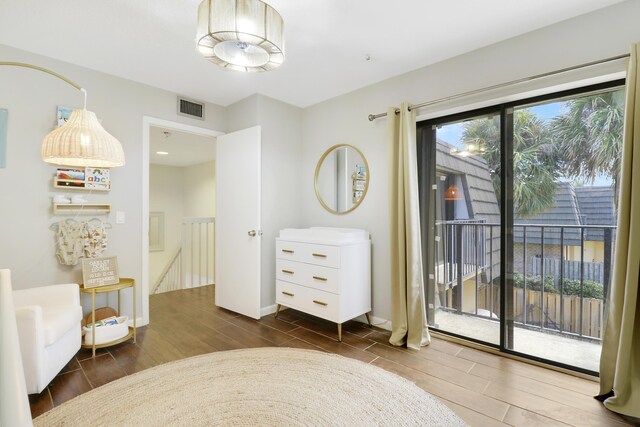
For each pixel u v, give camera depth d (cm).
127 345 256
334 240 278
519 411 170
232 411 167
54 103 255
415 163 268
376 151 303
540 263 235
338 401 176
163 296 413
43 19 203
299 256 300
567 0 184
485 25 211
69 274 261
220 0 143
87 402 176
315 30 217
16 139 238
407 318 261
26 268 242
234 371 211
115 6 190
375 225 304
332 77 292
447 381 200
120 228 288
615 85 198
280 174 352
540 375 208
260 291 330
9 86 235
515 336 245
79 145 187
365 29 215
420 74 272
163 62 263
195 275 585
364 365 221
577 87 209
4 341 65
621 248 174
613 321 177
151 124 311
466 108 252
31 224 244
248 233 329
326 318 277
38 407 172
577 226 220
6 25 209
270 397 180
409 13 198
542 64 212
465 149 267
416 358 233
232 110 363
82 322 258
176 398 179
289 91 326
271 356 235
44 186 250
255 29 147
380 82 300
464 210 269
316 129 360
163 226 683
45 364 184
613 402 170
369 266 300
